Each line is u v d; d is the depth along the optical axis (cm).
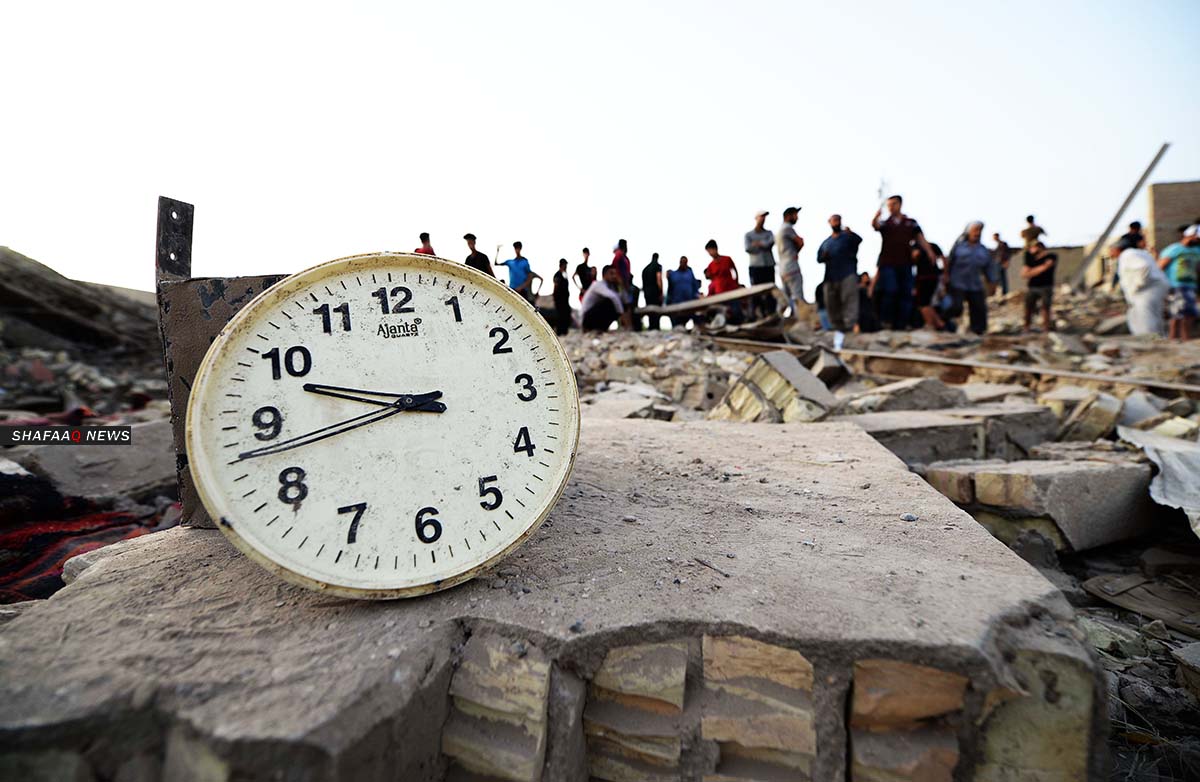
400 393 189
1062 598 188
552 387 208
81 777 136
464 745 167
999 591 190
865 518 262
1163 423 531
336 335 186
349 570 173
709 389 863
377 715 142
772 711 173
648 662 178
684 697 179
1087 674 162
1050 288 1212
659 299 1559
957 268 1187
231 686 144
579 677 178
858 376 950
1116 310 1530
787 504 282
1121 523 379
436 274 201
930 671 163
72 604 183
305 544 170
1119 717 236
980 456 501
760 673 176
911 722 168
